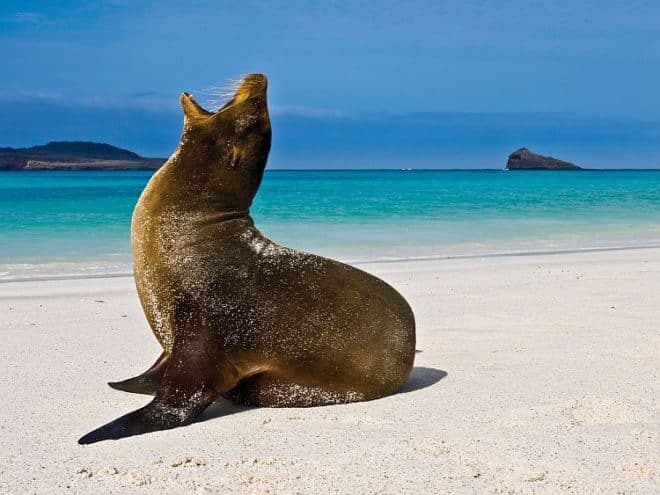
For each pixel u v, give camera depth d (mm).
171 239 5773
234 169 5945
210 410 5852
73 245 17031
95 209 27078
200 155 5879
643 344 7828
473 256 15648
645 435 5059
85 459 4691
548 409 5656
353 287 6070
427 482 4316
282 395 5918
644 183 60219
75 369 6945
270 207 29016
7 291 11242
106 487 4266
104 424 5414
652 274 12922
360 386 5988
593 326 8766
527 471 4453
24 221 22250
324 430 5277
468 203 31812
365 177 87688
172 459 4664
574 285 11789
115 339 8227
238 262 5824
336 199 34719
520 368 6945
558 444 4898
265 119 6074
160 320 5863
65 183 55625
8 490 4223
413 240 18438
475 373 6797
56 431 5250
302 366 5879
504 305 10188
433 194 39906
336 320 5930
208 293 5703
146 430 5219
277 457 4707
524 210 27859
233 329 5715
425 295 10984
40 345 7859
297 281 5914
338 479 4359
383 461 4641
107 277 12836
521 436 5062
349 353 5934
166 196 5836
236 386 5957
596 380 6480
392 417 5555
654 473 4426
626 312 9602
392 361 6074
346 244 17594
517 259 15117
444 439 5031
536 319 9234
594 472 4445
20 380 6539
